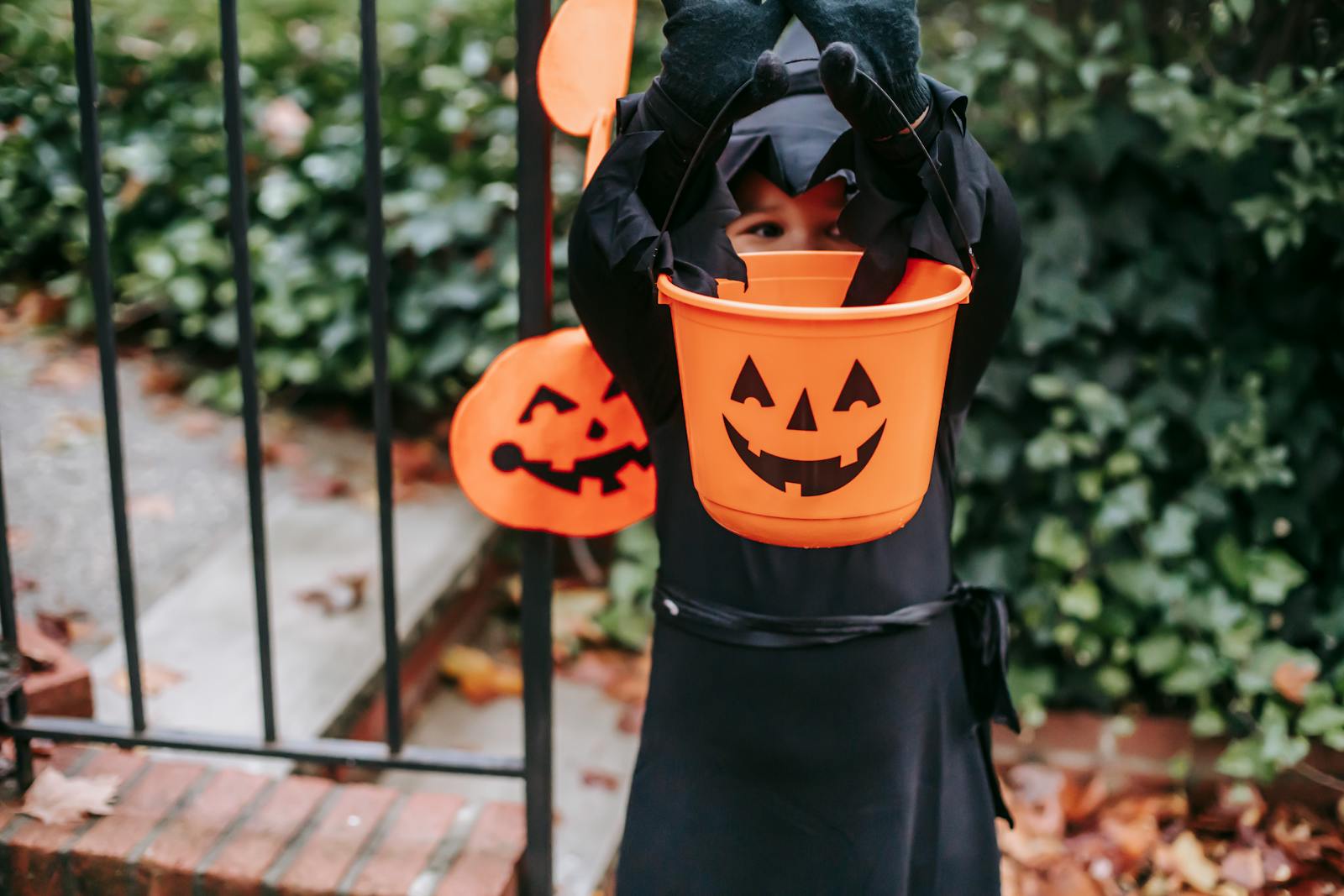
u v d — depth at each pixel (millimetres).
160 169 3492
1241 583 2447
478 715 2807
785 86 1122
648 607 3033
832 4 1177
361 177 3311
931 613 1484
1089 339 2516
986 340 1409
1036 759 2572
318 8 3701
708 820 1505
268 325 3412
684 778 1512
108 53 3600
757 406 1133
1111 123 2393
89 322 3631
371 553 2877
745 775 1491
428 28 3441
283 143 3441
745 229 1500
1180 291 2451
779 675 1443
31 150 3543
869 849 1490
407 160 3354
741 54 1196
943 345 1164
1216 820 2412
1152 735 2553
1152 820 2404
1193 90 2391
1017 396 2555
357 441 3416
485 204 3203
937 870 1551
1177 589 2453
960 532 2545
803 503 1167
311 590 2682
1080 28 2406
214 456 3238
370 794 1893
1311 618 2490
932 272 1286
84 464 3076
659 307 1362
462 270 3242
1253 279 2488
